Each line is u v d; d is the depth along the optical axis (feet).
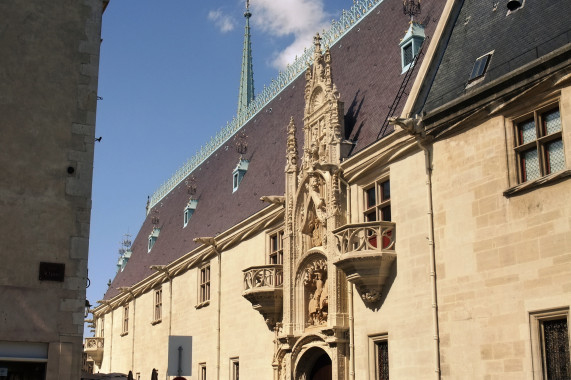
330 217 84.69
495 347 61.57
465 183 67.26
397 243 75.00
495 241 63.16
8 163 67.82
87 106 71.82
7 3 71.41
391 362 73.72
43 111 70.13
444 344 66.85
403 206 74.79
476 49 74.90
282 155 115.24
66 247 67.82
